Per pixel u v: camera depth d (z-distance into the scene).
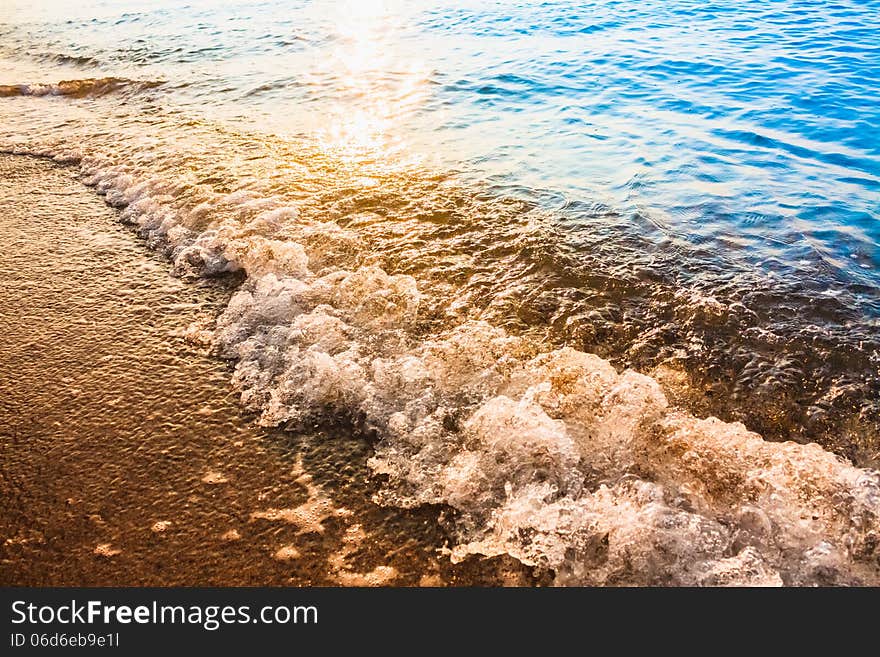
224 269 4.09
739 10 12.22
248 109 7.54
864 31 10.10
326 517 2.38
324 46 10.86
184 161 5.82
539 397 2.81
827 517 2.23
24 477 2.57
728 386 2.99
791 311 3.48
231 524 2.36
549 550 2.20
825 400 2.87
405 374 3.01
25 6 17.16
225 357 3.27
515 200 4.91
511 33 11.49
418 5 14.43
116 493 2.49
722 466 2.45
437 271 3.94
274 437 2.75
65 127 7.07
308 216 4.68
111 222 4.82
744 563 2.09
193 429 2.80
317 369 3.04
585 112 7.20
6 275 4.09
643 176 5.37
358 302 3.61
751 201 4.87
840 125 6.46
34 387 3.08
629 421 2.66
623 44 10.32
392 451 2.64
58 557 2.24
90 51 11.21
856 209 4.68
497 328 3.37
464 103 7.61
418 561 2.22
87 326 3.56
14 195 5.32
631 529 2.21
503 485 2.44
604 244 4.23
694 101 7.48
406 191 5.10
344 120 7.02
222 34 12.09
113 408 2.93
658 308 3.55
